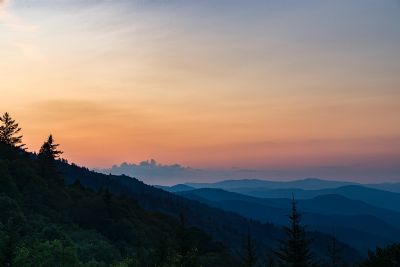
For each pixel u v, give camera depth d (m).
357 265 62.34
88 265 56.09
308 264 45.78
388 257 51.03
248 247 56.78
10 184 82.56
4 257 39.06
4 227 57.66
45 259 44.72
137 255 63.47
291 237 46.03
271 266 56.31
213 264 74.56
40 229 67.31
